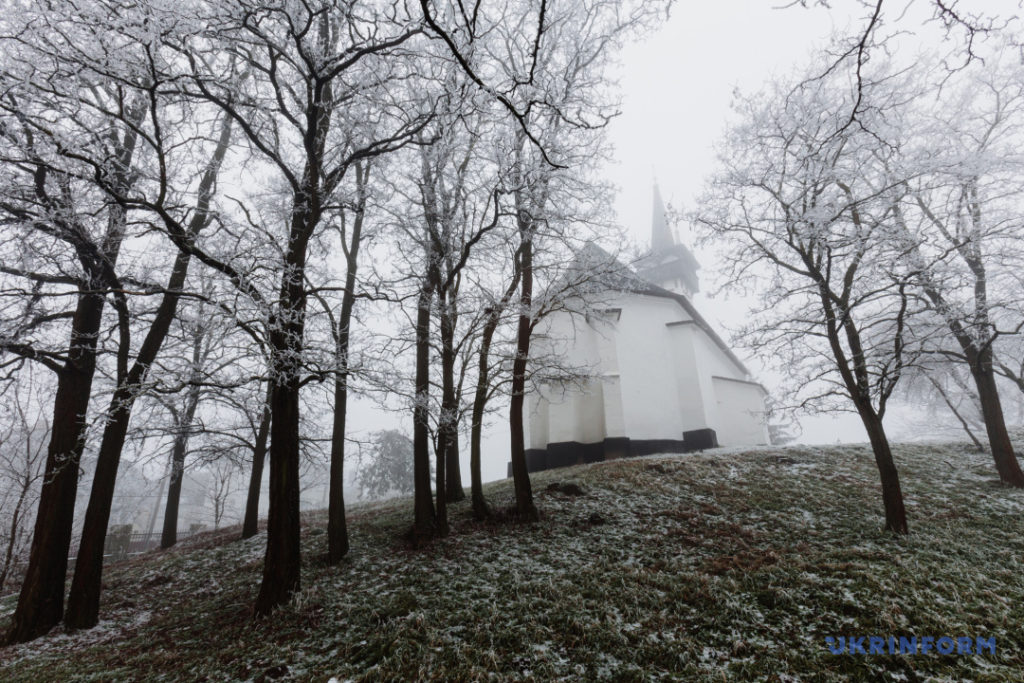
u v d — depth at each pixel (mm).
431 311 10781
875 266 10062
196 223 10172
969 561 7930
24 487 12727
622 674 5371
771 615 6574
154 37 6113
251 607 8109
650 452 21797
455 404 10914
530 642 6094
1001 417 12648
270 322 7805
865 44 4039
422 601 7453
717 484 13766
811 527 10203
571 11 7613
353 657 5930
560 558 9039
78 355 8969
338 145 10086
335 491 10461
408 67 8477
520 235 11359
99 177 6902
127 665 6344
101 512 8680
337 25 8484
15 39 6488
